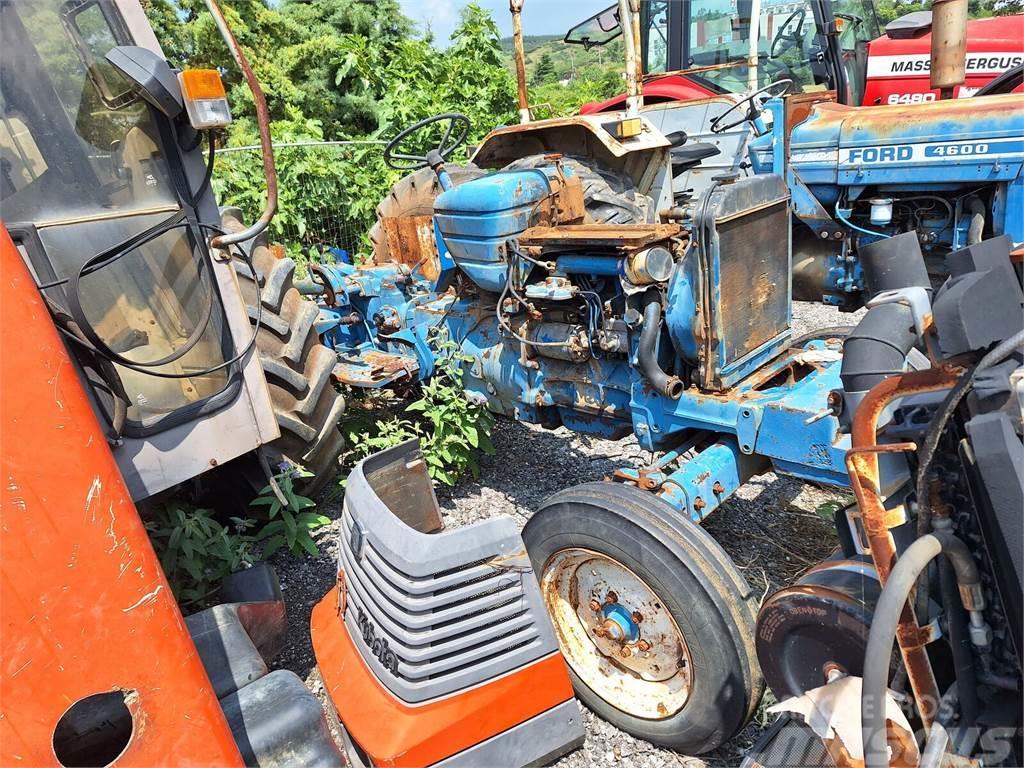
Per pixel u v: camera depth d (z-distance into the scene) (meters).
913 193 4.62
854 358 1.49
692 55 6.25
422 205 4.06
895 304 1.49
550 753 1.96
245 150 6.62
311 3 13.29
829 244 5.09
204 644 1.91
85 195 1.97
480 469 3.73
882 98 6.28
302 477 3.06
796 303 5.82
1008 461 1.04
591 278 2.52
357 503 2.06
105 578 1.16
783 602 1.53
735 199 2.24
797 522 3.07
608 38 6.70
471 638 1.83
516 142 4.07
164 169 2.11
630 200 3.25
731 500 3.26
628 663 2.12
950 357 1.17
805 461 2.11
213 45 10.80
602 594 2.15
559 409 3.02
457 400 3.32
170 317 2.17
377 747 1.79
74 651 1.14
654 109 5.95
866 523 1.19
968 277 1.21
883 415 1.38
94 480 1.14
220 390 2.29
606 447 3.87
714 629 1.80
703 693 1.86
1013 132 4.09
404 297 3.83
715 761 2.02
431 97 7.65
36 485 1.09
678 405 2.42
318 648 2.20
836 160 4.74
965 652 1.23
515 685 1.88
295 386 2.96
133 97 1.99
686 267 2.27
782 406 2.13
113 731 1.41
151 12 10.45
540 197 2.81
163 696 1.23
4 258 1.07
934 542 1.13
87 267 1.89
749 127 5.29
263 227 2.08
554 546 2.12
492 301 3.10
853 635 1.40
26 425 1.08
